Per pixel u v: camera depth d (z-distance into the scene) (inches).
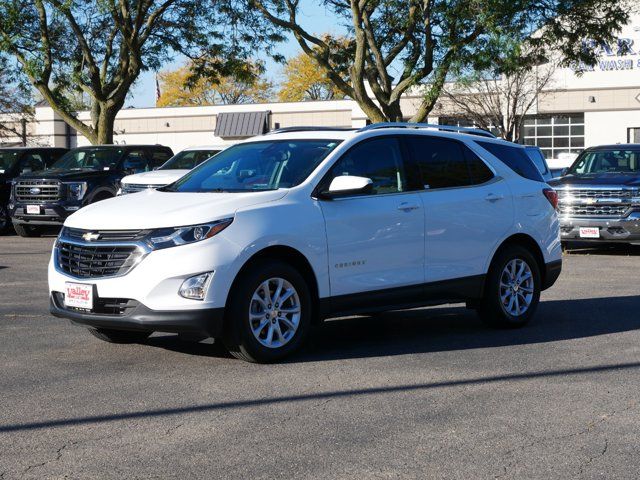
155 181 706.2
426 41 1014.4
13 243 756.6
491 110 1750.7
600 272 544.4
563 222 655.1
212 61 1343.5
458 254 330.6
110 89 1168.2
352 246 299.6
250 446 199.5
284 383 257.4
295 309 286.7
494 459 190.2
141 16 1126.4
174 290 266.5
